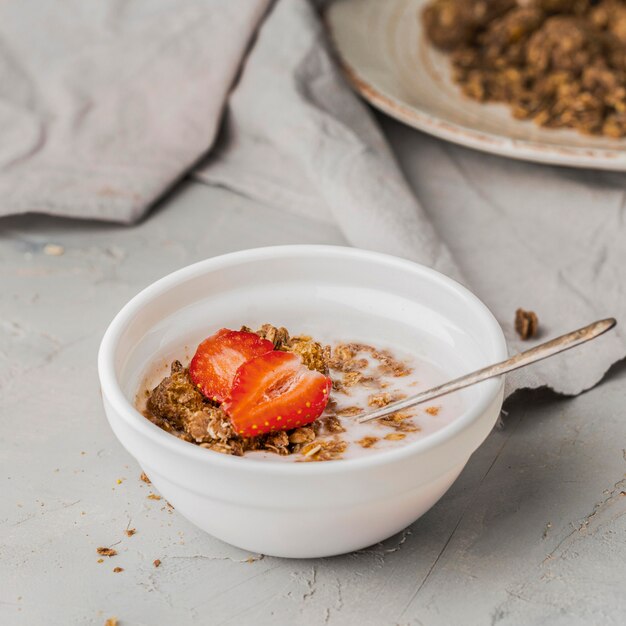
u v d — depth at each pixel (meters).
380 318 0.57
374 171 0.72
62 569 0.52
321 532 0.49
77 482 0.56
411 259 0.67
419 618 0.50
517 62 0.82
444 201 0.75
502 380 0.50
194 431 0.51
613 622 0.49
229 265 0.57
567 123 0.76
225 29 0.80
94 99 0.79
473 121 0.77
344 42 0.85
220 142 0.80
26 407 0.61
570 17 0.81
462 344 0.55
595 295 0.66
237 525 0.49
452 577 0.51
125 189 0.75
